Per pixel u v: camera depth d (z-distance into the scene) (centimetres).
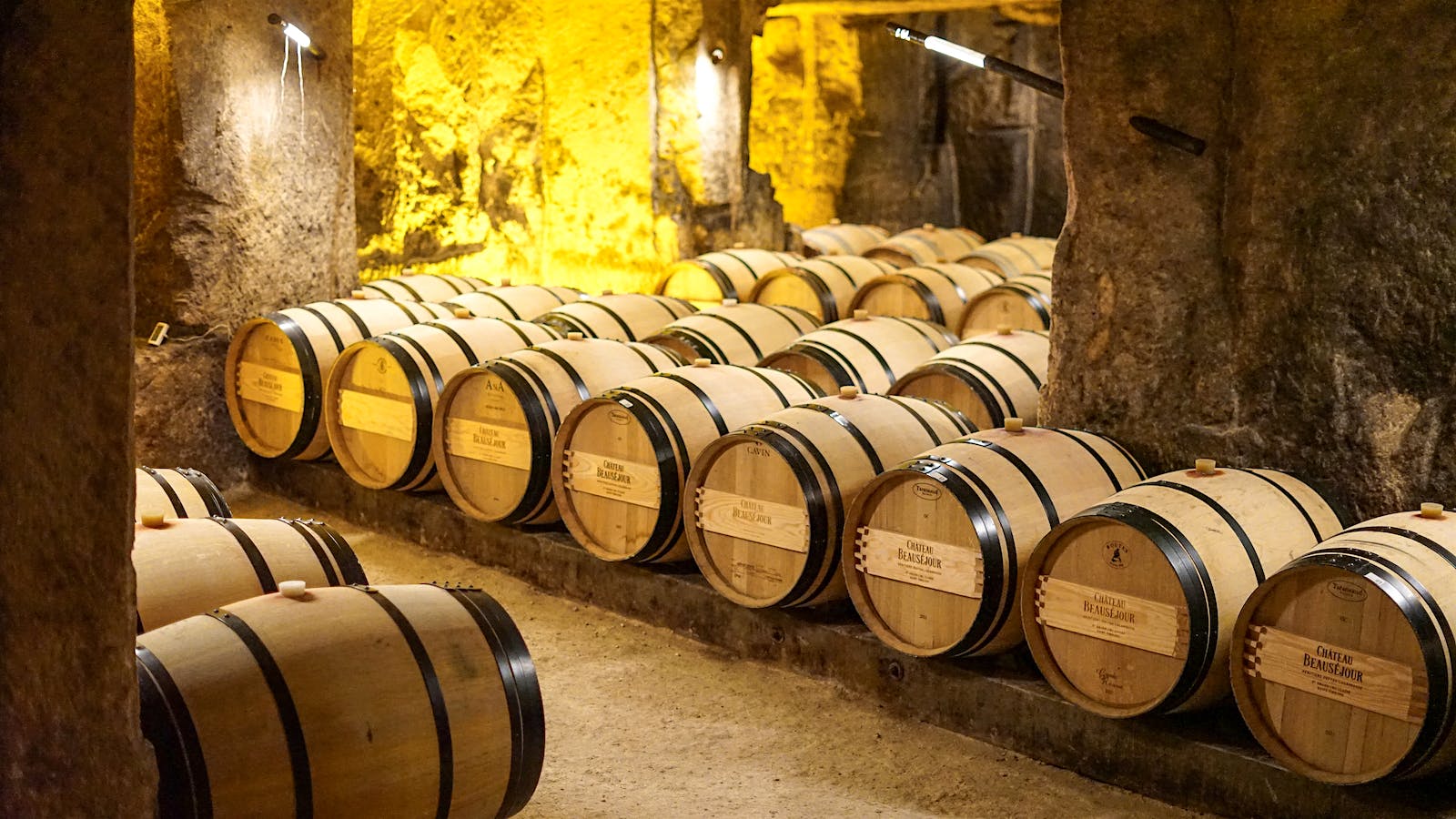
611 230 1166
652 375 623
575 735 500
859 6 1579
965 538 477
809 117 1733
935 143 1798
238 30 810
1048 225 1741
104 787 272
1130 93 537
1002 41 1731
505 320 768
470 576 686
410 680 328
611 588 635
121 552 264
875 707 528
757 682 554
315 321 779
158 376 797
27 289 265
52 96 258
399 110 1112
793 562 533
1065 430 543
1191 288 532
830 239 1376
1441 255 465
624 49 1139
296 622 329
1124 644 441
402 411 704
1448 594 378
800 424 543
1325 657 394
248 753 302
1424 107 464
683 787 458
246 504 812
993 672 500
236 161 818
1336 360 493
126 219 256
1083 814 438
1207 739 438
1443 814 388
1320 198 492
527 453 641
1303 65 490
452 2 1122
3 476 273
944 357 695
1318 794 407
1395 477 482
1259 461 518
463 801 334
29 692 277
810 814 438
